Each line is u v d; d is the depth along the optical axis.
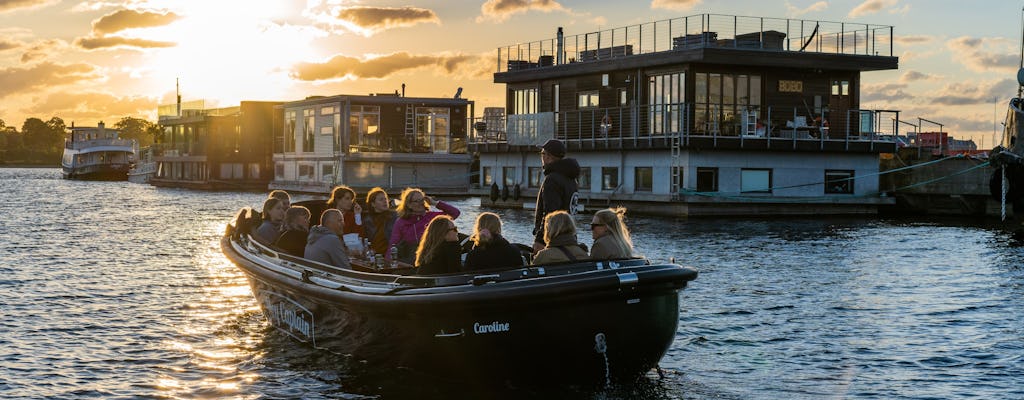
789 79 34.66
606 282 8.20
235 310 12.87
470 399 8.55
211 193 58.25
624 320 8.41
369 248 11.63
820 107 35.12
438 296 8.18
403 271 9.72
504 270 8.30
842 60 34.47
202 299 13.78
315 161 54.50
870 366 9.69
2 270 17.06
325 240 9.96
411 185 50.62
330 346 9.96
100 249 21.27
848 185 34.78
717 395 8.71
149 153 83.75
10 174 131.88
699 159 32.66
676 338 10.95
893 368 9.60
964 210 33.81
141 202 45.88
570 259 8.59
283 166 59.50
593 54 38.09
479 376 8.62
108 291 14.55
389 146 50.53
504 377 8.59
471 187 49.56
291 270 10.15
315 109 54.50
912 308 12.91
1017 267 17.47
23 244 22.36
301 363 9.85
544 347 8.28
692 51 32.56
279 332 11.23
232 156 65.38
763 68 34.25
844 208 34.12
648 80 35.19
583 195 36.44
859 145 34.31
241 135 64.00
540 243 9.73
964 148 43.16
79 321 12.12
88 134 100.50
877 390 8.83
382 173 50.47
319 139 54.12
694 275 8.73
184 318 12.30
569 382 8.64
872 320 12.04
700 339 10.91
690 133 32.75
